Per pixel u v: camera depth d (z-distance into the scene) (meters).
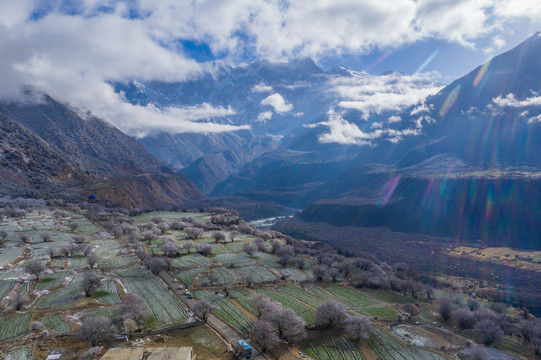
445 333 111.12
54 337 83.69
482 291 179.12
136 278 135.62
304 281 154.75
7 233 189.38
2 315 95.56
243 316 105.12
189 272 149.62
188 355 72.25
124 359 68.62
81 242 183.12
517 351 103.19
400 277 180.00
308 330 100.81
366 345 96.38
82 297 111.44
